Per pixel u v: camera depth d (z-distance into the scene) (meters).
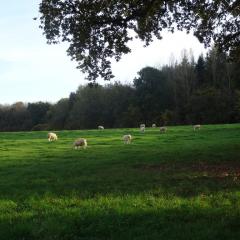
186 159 29.22
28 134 73.38
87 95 147.25
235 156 29.44
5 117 159.88
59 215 13.19
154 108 138.62
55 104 157.38
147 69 143.38
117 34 26.22
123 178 21.42
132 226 11.80
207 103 122.31
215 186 18.00
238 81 120.88
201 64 144.25
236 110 117.44
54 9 24.77
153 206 14.19
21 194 17.52
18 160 33.03
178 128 79.81
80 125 146.38
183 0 27.06
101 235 11.19
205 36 29.66
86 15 24.84
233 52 30.95
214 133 59.75
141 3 25.39
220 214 12.88
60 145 49.34
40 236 11.14
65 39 25.52
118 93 145.62
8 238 11.02
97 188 18.44
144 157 31.88
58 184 20.22
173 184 19.06
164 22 27.78
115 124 141.62
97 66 26.66
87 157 34.09
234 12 28.00
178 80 139.12
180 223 11.94
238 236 10.59
